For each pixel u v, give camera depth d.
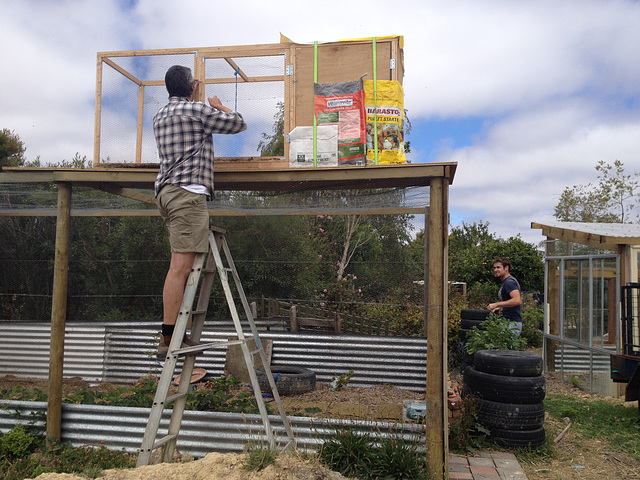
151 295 7.98
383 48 5.33
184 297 4.33
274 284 7.56
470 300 14.84
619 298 8.80
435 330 4.73
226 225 7.56
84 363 7.70
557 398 8.94
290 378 6.68
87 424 5.28
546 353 11.72
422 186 5.49
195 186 4.32
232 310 4.41
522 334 15.51
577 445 6.18
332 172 4.93
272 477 3.84
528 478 5.07
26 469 4.74
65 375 7.70
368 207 5.94
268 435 4.30
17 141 15.79
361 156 5.16
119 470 4.07
